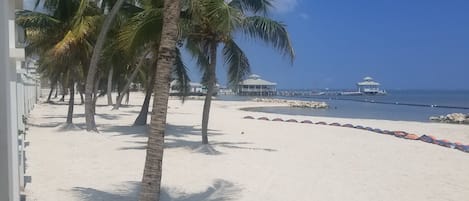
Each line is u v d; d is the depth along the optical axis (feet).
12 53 17.35
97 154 42.98
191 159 41.57
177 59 66.49
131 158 41.11
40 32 65.46
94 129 62.34
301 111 170.19
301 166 39.60
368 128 81.76
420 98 394.73
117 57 67.00
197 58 53.62
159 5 47.19
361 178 34.91
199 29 46.06
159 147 20.71
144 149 46.88
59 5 64.18
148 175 20.63
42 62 84.94
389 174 36.96
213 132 68.95
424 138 63.98
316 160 43.32
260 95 411.13
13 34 17.39
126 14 59.52
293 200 27.68
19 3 17.95
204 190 29.55
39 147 46.39
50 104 149.07
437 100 333.42
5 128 12.19
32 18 61.05
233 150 48.24
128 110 123.54
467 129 85.40
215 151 46.68
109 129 67.62
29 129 63.16
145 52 67.46
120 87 139.64
